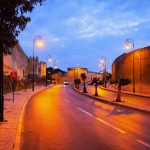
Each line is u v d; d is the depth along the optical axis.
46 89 76.62
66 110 24.77
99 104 31.19
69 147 11.01
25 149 10.74
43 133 13.98
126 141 12.09
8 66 56.94
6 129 14.37
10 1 10.73
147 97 45.38
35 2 11.40
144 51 57.50
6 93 51.53
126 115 21.31
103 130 14.79
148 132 14.27
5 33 10.73
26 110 24.67
